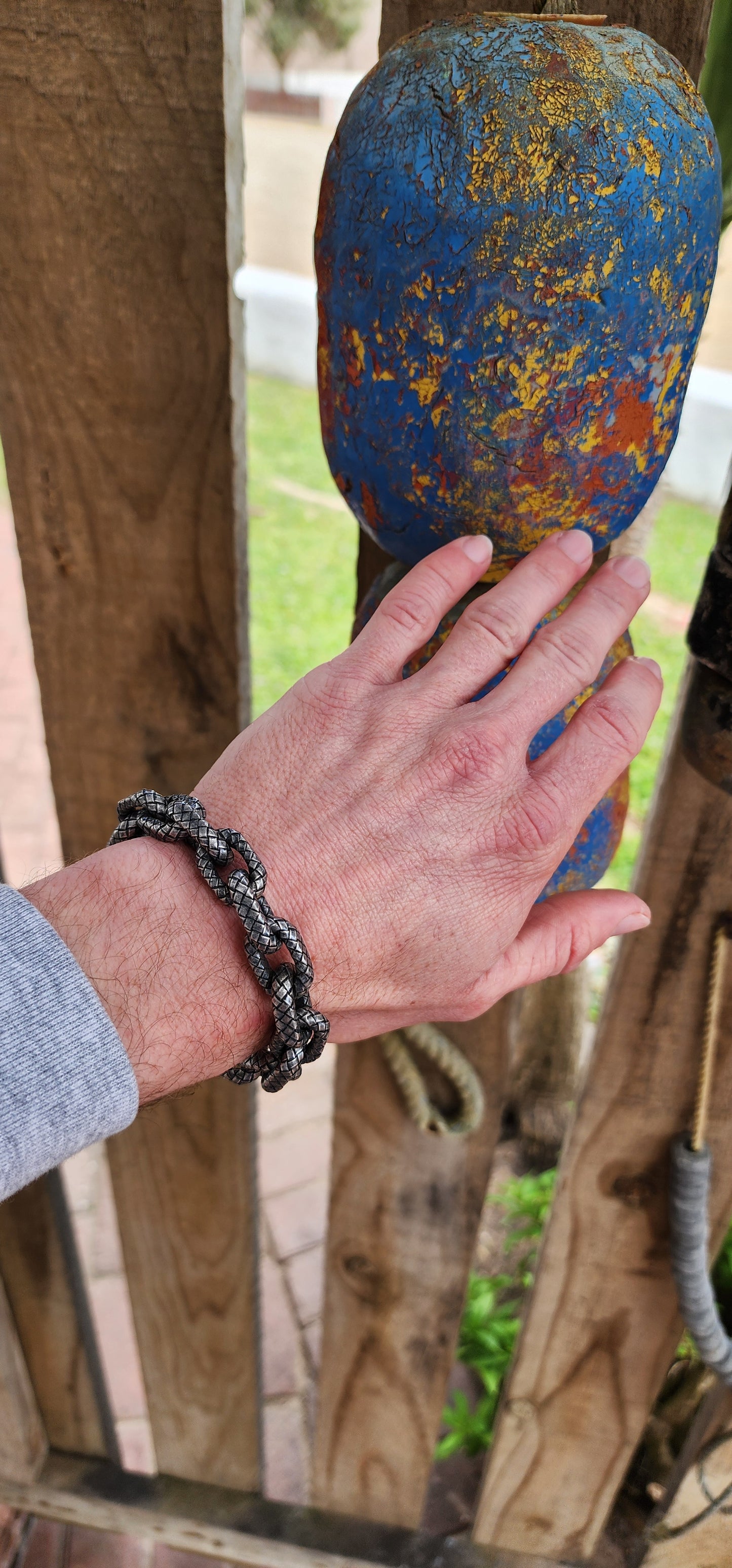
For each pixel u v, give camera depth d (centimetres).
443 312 51
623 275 49
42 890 57
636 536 130
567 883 69
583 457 54
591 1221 104
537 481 55
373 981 60
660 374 54
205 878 56
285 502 558
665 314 52
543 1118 217
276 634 433
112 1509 142
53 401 78
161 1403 137
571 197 48
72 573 86
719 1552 125
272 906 56
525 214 48
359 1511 139
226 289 71
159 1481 145
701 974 87
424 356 52
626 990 89
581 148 48
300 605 457
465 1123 97
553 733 63
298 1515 141
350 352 55
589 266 49
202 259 71
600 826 67
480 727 56
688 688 71
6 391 79
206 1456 142
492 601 57
